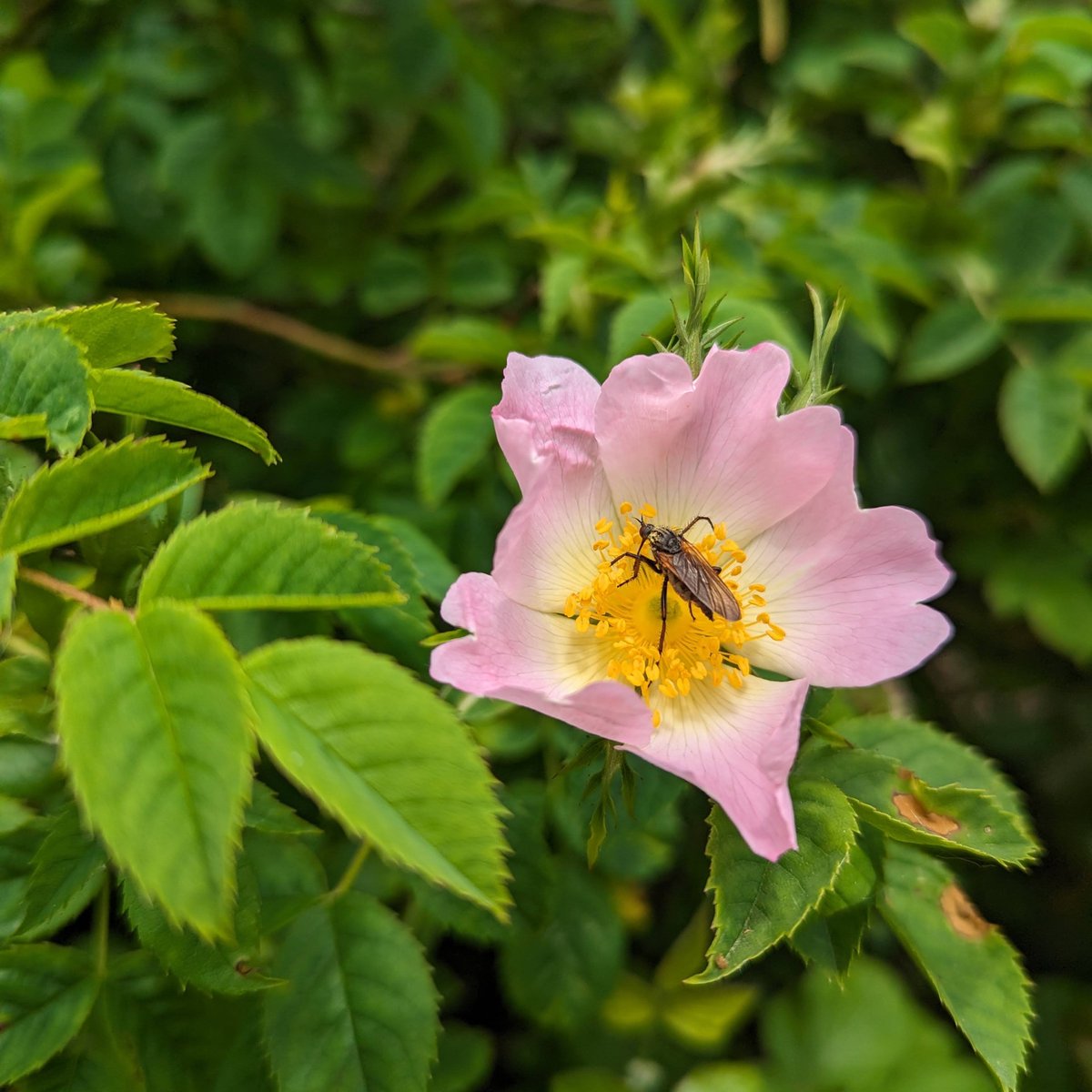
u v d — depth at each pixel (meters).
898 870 0.14
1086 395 0.22
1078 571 0.24
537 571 0.14
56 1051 0.13
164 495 0.12
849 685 0.14
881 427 0.24
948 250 0.23
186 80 0.23
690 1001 0.22
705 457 0.14
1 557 0.12
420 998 0.14
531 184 0.24
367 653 0.11
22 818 0.14
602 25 0.29
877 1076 0.23
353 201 0.25
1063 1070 0.27
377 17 0.25
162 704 0.11
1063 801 0.30
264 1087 0.14
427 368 0.24
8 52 0.25
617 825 0.14
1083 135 0.22
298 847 0.15
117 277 0.25
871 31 0.24
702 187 0.21
